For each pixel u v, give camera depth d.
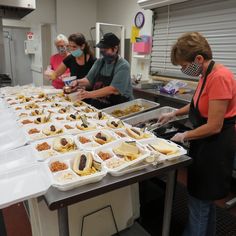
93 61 2.60
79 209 1.38
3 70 3.71
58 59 3.05
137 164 1.11
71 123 1.64
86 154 1.13
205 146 1.31
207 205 1.39
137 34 4.19
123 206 1.58
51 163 1.08
